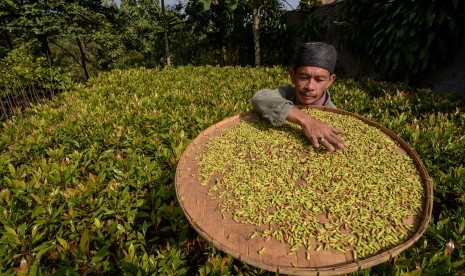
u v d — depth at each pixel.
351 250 1.17
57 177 2.41
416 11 5.38
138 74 6.39
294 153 1.78
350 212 1.35
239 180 1.60
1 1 6.90
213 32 11.71
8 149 3.12
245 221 1.33
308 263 1.12
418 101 3.71
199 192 1.53
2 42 10.82
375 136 1.87
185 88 5.06
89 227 2.13
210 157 1.80
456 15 5.15
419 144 2.68
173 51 13.27
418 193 1.42
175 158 2.67
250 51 11.10
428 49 5.53
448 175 2.29
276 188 1.53
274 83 5.09
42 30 7.47
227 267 1.69
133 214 2.14
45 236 2.15
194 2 10.35
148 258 1.81
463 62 5.50
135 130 3.18
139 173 2.47
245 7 10.05
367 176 1.55
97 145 2.98
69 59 13.38
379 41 6.11
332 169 1.62
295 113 1.86
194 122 3.43
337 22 7.39
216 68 7.21
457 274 1.46
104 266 1.87
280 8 9.89
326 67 2.04
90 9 9.51
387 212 1.33
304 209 1.39
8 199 2.17
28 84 7.18
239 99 4.20
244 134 2.02
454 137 2.79
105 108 3.93
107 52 12.56
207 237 1.21
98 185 2.36
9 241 1.87
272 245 1.21
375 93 4.53
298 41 9.41
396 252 1.11
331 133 1.75
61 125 3.38
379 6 6.41
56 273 1.69
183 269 1.77
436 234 1.80
